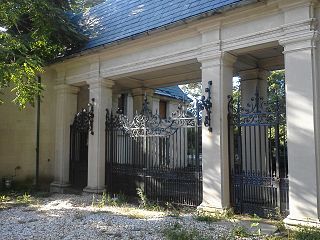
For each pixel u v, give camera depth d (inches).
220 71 335.9
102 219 311.0
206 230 267.9
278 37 299.9
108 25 482.9
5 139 502.3
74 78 498.6
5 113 504.1
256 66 421.4
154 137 402.6
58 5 506.9
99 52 446.3
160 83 535.2
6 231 272.4
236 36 326.0
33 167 524.1
